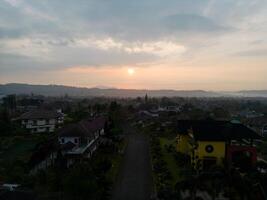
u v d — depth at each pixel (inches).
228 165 1734.7
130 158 2162.9
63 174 1571.1
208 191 1403.8
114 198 1393.9
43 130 3481.8
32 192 1211.9
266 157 2224.4
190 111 5270.7
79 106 6107.3
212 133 1840.6
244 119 5002.5
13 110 5319.9
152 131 3464.6
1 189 1282.0
